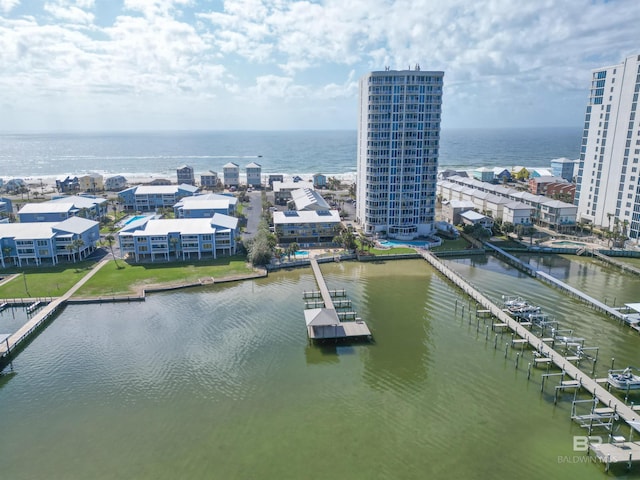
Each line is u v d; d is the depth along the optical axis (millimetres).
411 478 57250
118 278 125188
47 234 135875
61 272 130125
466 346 90062
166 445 63250
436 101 156875
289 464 59562
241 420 68250
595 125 166750
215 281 123375
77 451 62375
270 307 108312
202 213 178875
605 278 127125
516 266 138750
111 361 84812
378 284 123875
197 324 99625
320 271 132000
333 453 61500
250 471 58438
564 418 68625
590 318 101562
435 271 134750
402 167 161875
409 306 109000
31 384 77938
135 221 157375
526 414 69500
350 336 91375
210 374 80375
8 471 59031
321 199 197875
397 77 153500
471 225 170250
